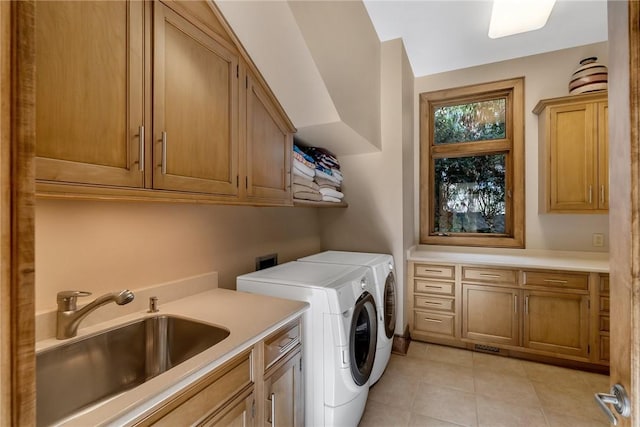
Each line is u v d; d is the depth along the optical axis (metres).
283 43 1.55
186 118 1.19
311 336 1.55
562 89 2.99
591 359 2.44
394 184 2.86
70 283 1.13
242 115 1.52
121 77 0.95
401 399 2.10
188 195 1.19
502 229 3.30
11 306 0.36
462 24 2.58
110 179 0.92
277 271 1.95
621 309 0.54
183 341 1.29
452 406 2.03
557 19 2.50
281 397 1.31
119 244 1.30
